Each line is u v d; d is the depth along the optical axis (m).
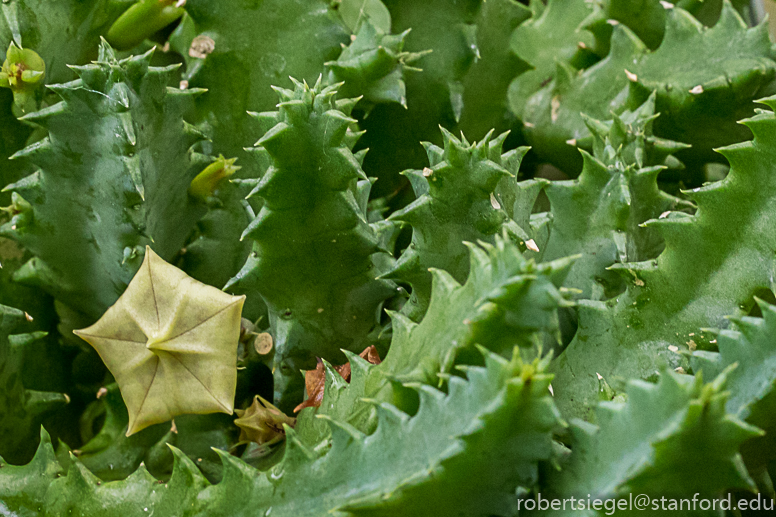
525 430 0.70
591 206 0.77
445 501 0.71
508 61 0.82
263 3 0.79
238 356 0.78
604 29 0.83
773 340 0.72
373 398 0.73
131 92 0.75
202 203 0.79
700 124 0.80
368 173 0.81
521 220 0.76
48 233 0.77
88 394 0.80
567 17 0.84
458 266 0.75
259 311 0.79
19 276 0.78
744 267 0.74
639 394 0.70
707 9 0.84
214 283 0.80
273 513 0.72
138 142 0.75
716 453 0.69
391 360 0.74
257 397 0.77
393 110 0.80
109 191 0.76
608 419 0.71
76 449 0.80
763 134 0.73
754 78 0.79
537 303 0.70
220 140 0.79
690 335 0.75
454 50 0.80
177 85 0.81
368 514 0.71
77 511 0.74
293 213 0.74
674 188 0.82
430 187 0.74
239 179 0.78
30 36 0.77
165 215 0.78
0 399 0.77
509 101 0.82
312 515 0.72
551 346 0.76
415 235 0.75
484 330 0.71
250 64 0.79
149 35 0.80
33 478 0.75
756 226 0.74
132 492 0.74
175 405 0.74
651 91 0.80
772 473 0.75
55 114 0.75
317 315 0.76
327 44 0.79
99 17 0.78
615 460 0.70
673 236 0.75
